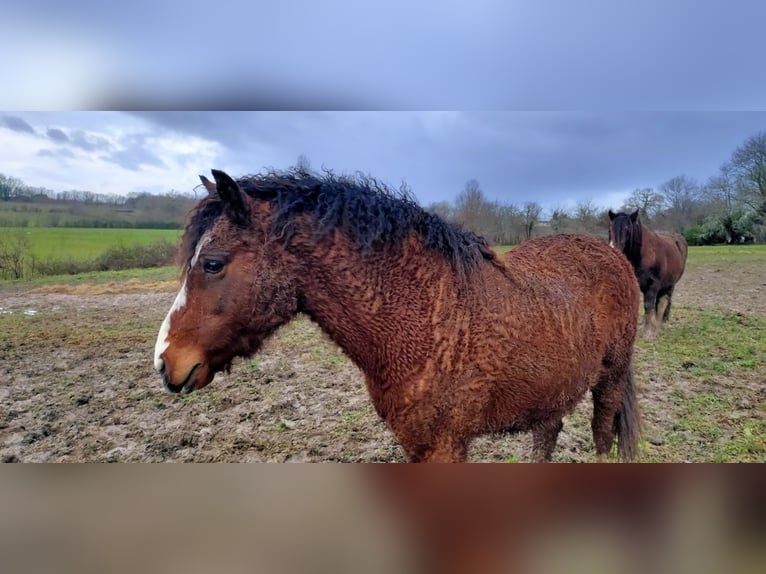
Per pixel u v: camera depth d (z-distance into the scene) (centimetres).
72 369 567
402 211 170
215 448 351
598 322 229
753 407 396
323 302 167
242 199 157
